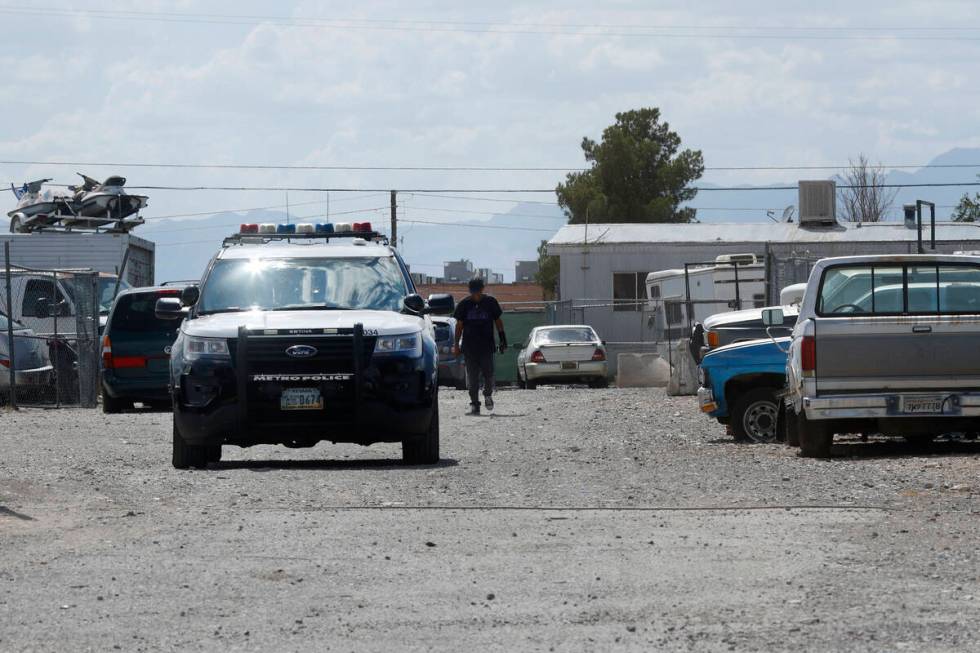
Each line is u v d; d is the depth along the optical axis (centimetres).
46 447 3800
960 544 1925
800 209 12231
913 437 3766
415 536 2058
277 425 3012
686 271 7969
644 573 1756
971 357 3150
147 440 4097
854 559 1825
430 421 3125
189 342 3072
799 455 3316
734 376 3856
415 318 3212
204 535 2070
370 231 3691
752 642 1386
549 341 9044
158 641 1423
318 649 1385
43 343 6319
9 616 1539
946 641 1375
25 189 10031
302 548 1958
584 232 12381
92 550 1948
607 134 17850
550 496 2523
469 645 1397
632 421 4869
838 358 3162
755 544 1956
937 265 3194
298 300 3297
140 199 10000
